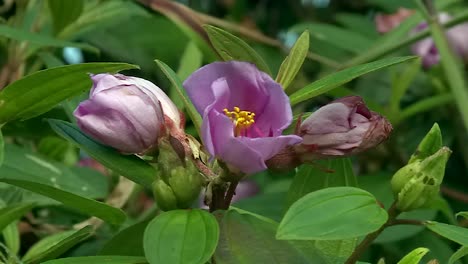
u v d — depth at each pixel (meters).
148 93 0.44
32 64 0.65
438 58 0.74
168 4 0.62
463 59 0.74
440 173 0.42
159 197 0.43
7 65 0.62
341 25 0.93
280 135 0.42
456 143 0.76
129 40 0.79
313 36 0.77
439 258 0.60
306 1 0.95
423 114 0.76
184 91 0.44
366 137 0.43
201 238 0.40
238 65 0.43
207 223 0.41
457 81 0.63
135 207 0.64
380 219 0.40
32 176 0.55
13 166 0.55
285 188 0.70
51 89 0.47
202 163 0.44
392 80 0.70
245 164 0.42
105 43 0.78
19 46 0.62
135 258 0.43
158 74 0.81
